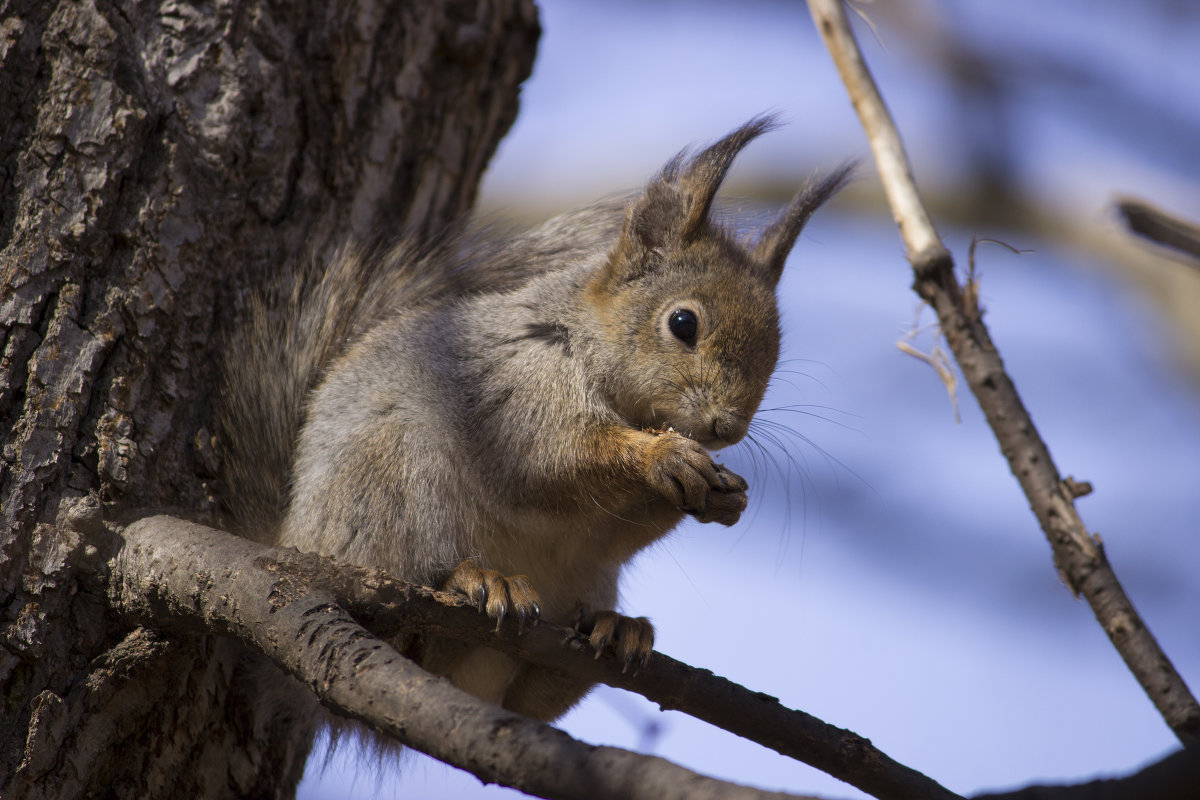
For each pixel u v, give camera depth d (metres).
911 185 7.66
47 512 7.36
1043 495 6.99
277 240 9.27
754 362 9.80
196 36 8.97
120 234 8.13
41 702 7.08
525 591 7.96
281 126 9.34
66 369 7.68
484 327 9.80
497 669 9.14
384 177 10.27
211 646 7.97
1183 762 4.44
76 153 8.10
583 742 5.42
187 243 8.45
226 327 8.67
